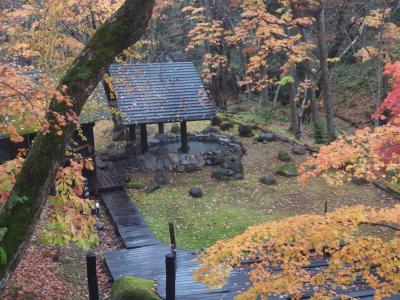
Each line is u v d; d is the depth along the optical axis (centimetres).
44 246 1084
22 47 1064
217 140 1942
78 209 653
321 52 1755
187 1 2641
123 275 997
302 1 1630
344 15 2019
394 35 1841
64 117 507
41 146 514
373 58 1948
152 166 1734
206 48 2478
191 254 1119
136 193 1548
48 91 523
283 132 2133
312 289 829
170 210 1412
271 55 2880
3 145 1390
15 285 839
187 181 1628
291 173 1642
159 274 996
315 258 1002
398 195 1455
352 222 563
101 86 1593
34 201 499
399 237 612
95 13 1481
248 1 1716
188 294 888
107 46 544
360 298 806
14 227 481
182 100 1738
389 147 632
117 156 1823
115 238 1270
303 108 2325
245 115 2419
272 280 641
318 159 644
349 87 2673
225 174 1634
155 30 2556
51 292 884
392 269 580
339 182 668
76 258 1105
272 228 589
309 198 1476
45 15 951
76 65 543
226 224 1310
